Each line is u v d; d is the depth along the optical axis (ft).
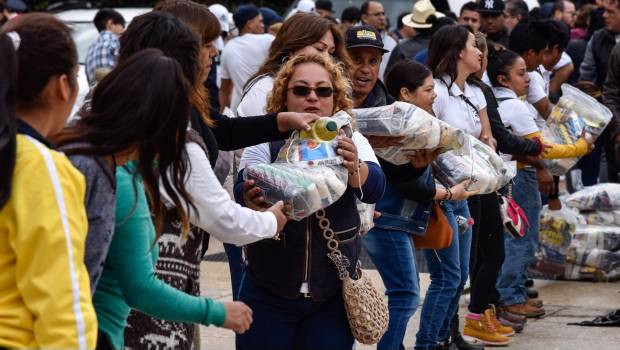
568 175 42.88
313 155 14.96
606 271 31.55
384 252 19.69
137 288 11.57
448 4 50.06
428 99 20.93
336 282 15.42
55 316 9.67
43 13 10.68
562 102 27.20
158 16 13.35
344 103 16.20
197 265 13.85
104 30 40.93
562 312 28.14
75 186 9.99
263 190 14.74
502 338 24.57
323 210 15.23
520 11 44.21
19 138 9.94
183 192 12.00
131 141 11.23
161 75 11.32
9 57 9.91
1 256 9.86
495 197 23.94
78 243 9.93
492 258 24.31
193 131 13.24
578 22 49.85
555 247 31.60
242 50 39.93
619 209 32.32
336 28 19.21
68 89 10.57
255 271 15.38
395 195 19.58
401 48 37.65
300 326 15.60
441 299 21.54
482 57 24.11
